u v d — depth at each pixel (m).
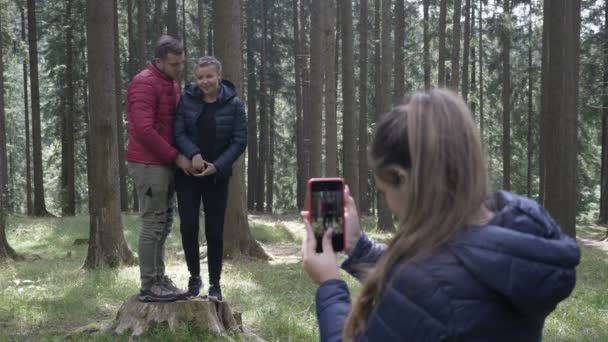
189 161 5.32
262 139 35.28
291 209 41.09
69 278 10.09
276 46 35.72
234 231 12.63
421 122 1.43
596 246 17.91
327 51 15.88
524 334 1.38
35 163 27.39
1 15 23.67
